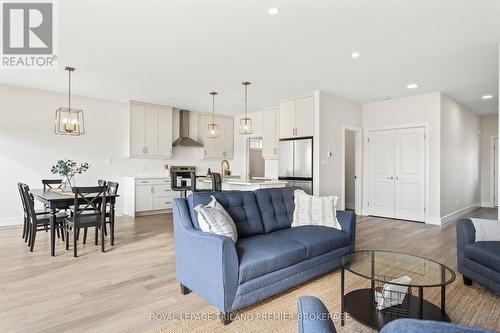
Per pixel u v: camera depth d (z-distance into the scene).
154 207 6.49
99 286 2.64
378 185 6.43
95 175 6.13
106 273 2.95
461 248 2.77
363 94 5.76
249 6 2.62
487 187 8.08
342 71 4.37
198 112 7.68
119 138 6.46
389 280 1.89
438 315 2.01
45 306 2.27
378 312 2.05
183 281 2.46
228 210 2.84
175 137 7.25
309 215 3.32
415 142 5.87
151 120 6.63
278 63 4.06
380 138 6.39
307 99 5.71
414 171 5.88
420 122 5.78
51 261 3.30
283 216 3.30
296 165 5.80
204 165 7.94
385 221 5.87
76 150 5.89
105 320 2.07
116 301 2.36
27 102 5.34
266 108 7.00
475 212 7.01
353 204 7.52
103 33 3.14
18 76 4.66
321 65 4.12
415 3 2.55
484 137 8.12
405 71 4.38
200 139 7.70
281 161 6.11
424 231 4.96
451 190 6.10
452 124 6.13
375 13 2.73
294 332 1.96
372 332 1.97
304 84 5.08
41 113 5.48
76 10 2.68
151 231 4.84
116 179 6.42
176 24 2.95
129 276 2.88
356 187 6.70
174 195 6.82
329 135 5.72
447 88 5.30
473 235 2.71
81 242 4.13
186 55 3.77
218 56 3.80
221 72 4.45
